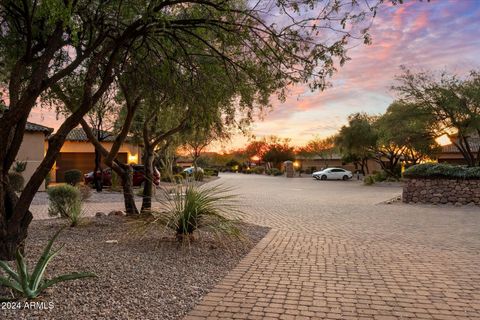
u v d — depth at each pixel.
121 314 3.81
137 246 6.91
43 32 6.46
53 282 4.17
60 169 29.70
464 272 5.68
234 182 37.84
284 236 8.75
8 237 5.27
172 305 4.16
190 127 10.68
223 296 4.51
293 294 4.62
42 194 19.67
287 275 5.45
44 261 4.26
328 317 3.91
